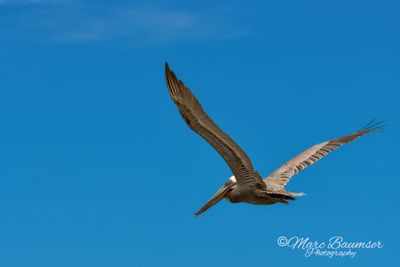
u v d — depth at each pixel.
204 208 18.20
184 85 13.60
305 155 18.88
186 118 14.12
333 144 19.12
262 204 16.78
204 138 14.73
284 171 18.34
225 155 15.45
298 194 16.45
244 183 16.25
